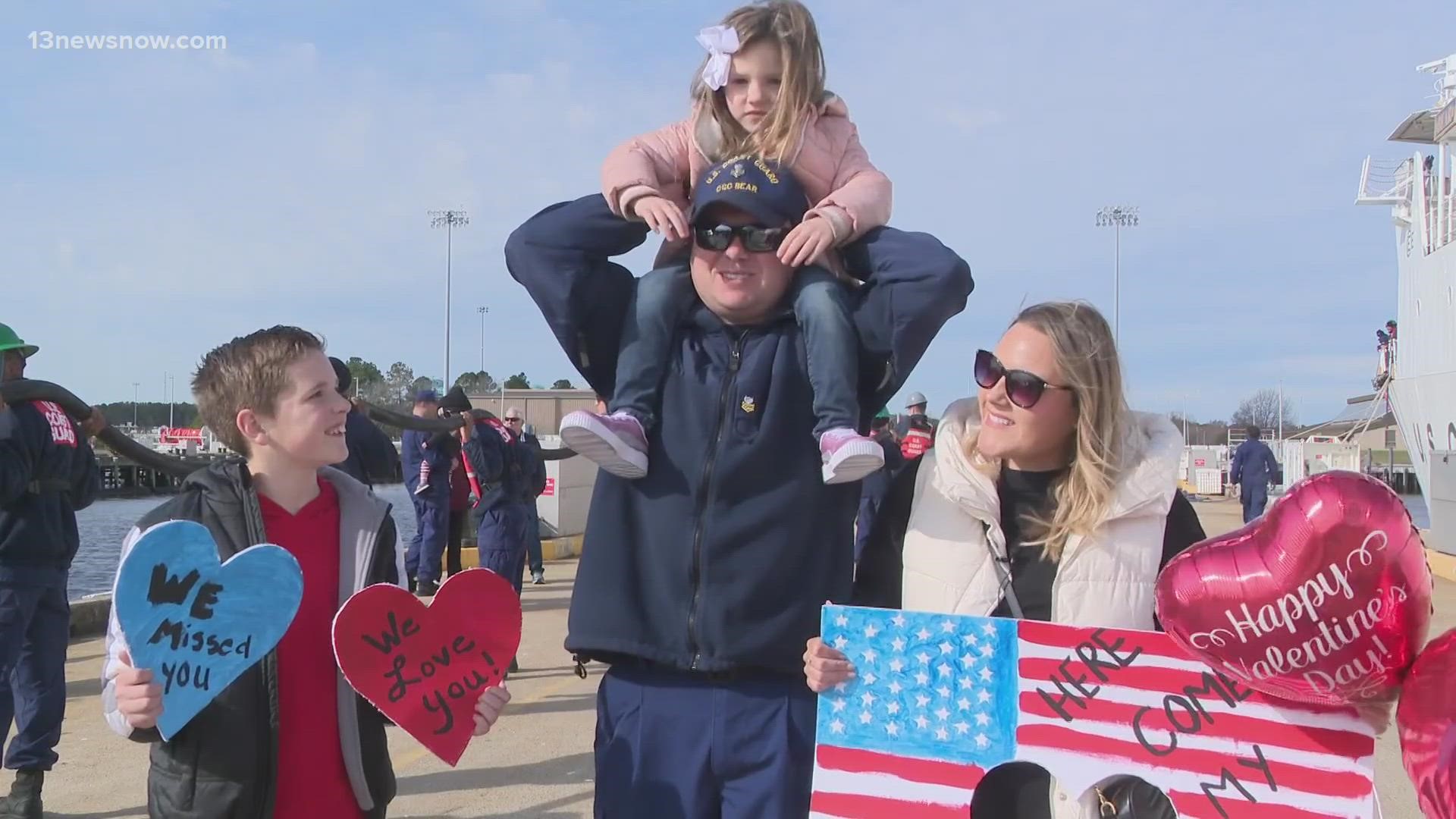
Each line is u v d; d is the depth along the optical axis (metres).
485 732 2.30
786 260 2.34
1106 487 2.18
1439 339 16.48
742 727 2.33
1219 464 45.28
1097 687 2.12
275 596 2.08
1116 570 2.18
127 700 1.95
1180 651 2.08
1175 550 2.25
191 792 2.07
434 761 5.28
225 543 2.16
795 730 2.36
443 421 7.76
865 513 5.30
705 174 2.43
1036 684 2.16
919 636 2.23
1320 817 1.97
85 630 8.61
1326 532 1.73
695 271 2.46
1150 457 2.22
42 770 4.36
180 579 1.99
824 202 2.40
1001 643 2.18
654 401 2.46
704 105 2.59
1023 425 2.23
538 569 12.12
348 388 4.14
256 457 2.30
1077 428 2.24
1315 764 1.99
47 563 4.34
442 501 10.27
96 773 5.04
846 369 2.35
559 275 2.39
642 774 2.37
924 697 2.22
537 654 8.00
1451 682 1.71
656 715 2.38
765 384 2.41
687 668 2.35
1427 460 15.74
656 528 2.40
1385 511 1.72
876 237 2.39
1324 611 1.76
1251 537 1.85
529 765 5.21
